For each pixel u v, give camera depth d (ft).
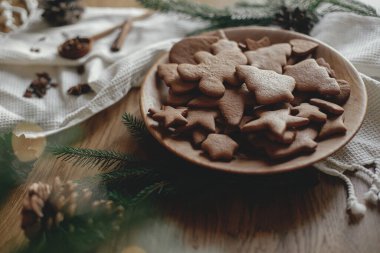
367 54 2.09
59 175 1.86
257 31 2.17
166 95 1.98
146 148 1.93
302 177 1.75
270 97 1.74
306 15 2.32
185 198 1.74
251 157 1.69
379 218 1.65
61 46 2.36
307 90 1.84
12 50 2.33
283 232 1.64
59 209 1.47
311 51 2.02
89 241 1.51
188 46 2.07
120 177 1.75
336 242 1.60
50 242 1.49
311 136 1.70
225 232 1.65
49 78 2.31
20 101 2.17
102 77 2.20
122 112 2.12
